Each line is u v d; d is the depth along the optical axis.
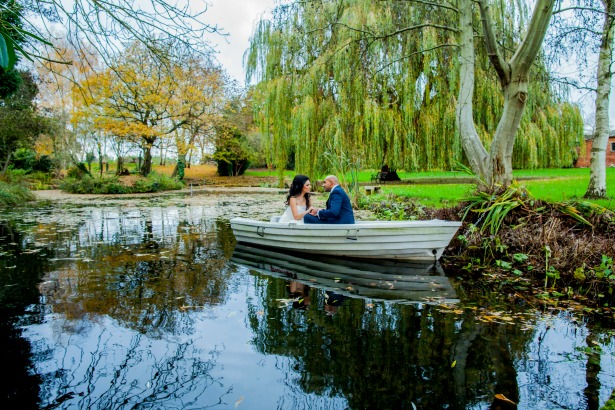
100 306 3.99
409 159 13.62
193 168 45.88
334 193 6.32
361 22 12.23
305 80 13.55
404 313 3.79
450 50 12.66
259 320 3.61
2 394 2.45
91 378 2.63
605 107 9.97
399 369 2.73
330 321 3.59
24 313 3.81
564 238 5.55
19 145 24.05
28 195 18.11
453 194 12.99
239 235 7.43
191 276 5.16
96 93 22.98
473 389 2.47
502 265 5.42
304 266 5.73
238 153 37.62
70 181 25.05
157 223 10.34
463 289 4.60
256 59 15.09
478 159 7.99
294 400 2.38
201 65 24.23
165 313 3.80
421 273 5.34
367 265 5.77
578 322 3.56
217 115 29.67
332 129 13.42
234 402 2.36
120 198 19.48
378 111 12.83
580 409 2.26
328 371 2.71
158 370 2.73
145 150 29.11
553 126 14.98
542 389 2.47
